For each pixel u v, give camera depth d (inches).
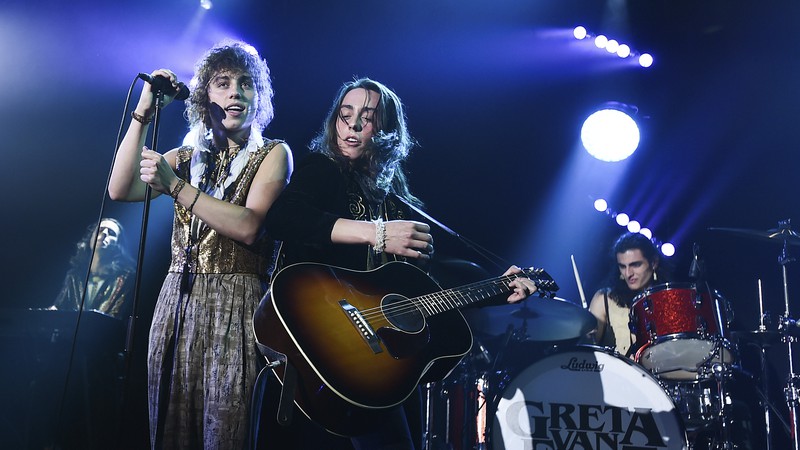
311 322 89.7
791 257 187.0
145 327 198.8
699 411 176.9
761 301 193.0
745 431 189.9
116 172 105.3
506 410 164.2
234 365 93.6
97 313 158.7
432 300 100.7
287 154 106.6
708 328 174.9
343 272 98.3
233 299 96.3
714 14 244.7
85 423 162.9
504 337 183.9
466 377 177.9
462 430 174.4
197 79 107.6
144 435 164.9
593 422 162.6
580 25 244.5
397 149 111.6
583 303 210.5
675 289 177.6
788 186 243.8
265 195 101.7
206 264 97.7
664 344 176.4
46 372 161.0
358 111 109.6
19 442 163.3
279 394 103.7
